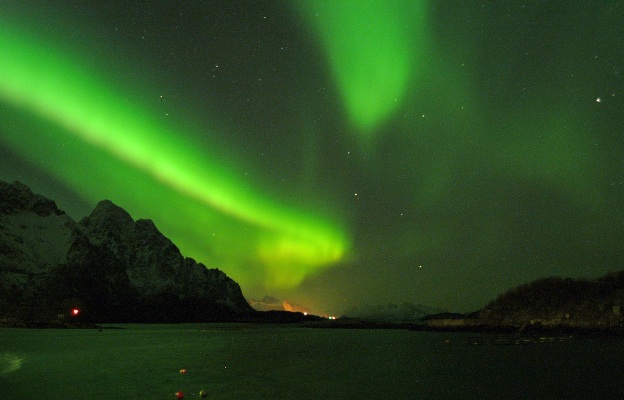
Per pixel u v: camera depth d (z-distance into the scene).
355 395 13.78
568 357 23.56
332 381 16.38
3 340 35.00
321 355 26.06
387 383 15.98
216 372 18.67
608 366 19.97
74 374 17.80
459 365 20.92
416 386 15.34
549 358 23.20
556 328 43.41
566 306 46.78
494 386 15.24
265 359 23.81
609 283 47.03
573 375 17.47
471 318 57.28
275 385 15.50
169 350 28.98
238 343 36.31
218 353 27.12
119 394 13.70
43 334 44.38
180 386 15.18
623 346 29.53
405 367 20.38
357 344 34.88
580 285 49.28
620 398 13.20
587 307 44.81
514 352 26.52
